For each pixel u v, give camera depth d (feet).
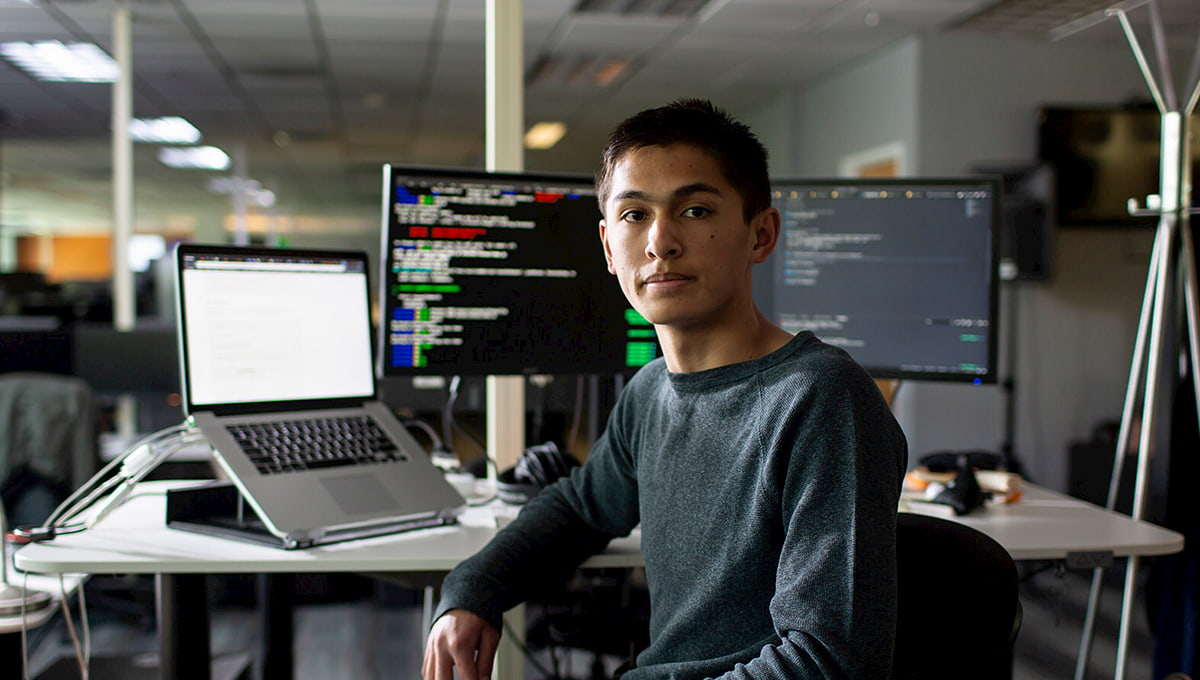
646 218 3.23
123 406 11.38
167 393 11.53
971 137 18.67
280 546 4.39
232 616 10.88
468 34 18.61
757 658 2.89
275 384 5.12
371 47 19.62
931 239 5.81
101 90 23.63
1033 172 17.17
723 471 3.21
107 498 5.21
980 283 5.76
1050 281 18.07
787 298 5.96
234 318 5.03
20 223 59.06
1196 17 16.31
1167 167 6.60
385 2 16.34
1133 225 18.45
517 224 5.48
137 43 19.15
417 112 27.43
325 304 5.33
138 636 10.24
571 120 28.81
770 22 17.60
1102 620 10.45
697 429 3.32
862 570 2.77
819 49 19.83
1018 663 9.26
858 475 2.85
